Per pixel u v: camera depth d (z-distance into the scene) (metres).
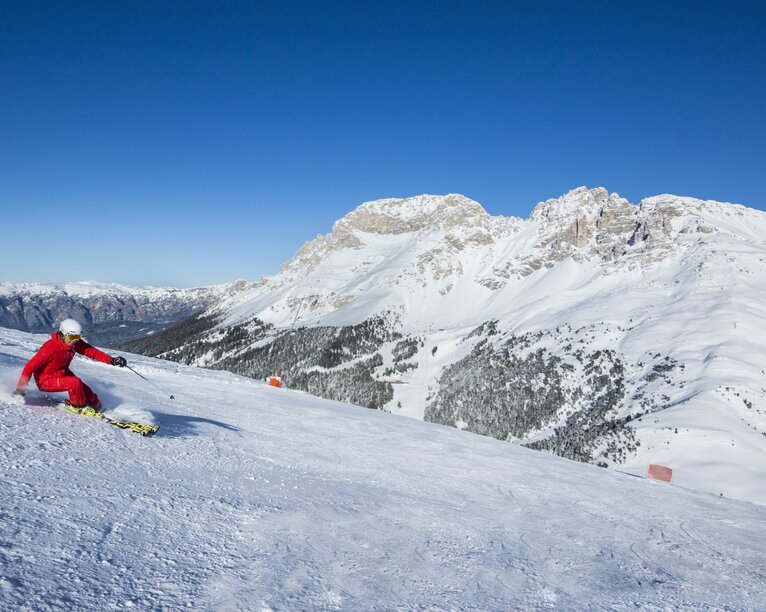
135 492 4.36
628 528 7.32
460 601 3.57
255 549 3.79
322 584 3.37
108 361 7.29
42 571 2.63
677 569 5.71
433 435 13.51
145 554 3.21
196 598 2.78
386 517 5.62
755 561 6.57
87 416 6.86
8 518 3.16
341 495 6.23
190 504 4.43
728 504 10.61
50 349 6.80
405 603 3.35
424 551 4.64
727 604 4.68
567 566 5.05
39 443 5.07
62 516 3.44
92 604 2.45
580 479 10.65
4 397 6.76
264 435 9.75
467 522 6.11
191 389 15.58
